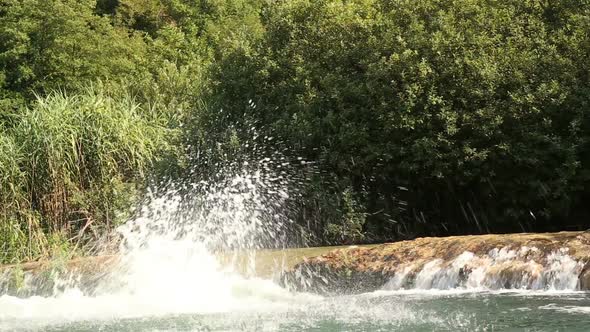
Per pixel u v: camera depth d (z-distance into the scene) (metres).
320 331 6.25
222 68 17.00
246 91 16.22
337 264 9.59
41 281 10.90
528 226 14.41
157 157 15.84
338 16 15.45
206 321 7.20
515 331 5.72
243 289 9.33
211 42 29.58
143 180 15.48
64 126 15.26
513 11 14.22
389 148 13.64
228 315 7.57
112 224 14.91
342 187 14.07
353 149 14.13
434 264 8.80
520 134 13.16
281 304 8.33
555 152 12.78
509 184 13.66
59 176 14.82
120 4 31.64
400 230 14.71
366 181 14.48
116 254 12.63
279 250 11.54
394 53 13.66
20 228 14.45
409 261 9.14
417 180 14.42
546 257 8.14
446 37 13.67
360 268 9.39
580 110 12.66
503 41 14.13
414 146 13.23
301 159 14.78
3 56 23.38
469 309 6.90
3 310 8.82
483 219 14.68
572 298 7.17
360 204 13.88
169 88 20.55
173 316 7.71
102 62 24.36
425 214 14.98
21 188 14.72
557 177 13.18
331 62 15.22
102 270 10.66
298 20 16.00
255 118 15.65
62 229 14.72
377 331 6.11
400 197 14.70
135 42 27.20
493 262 8.46
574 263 7.83
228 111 16.30
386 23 14.57
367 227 14.29
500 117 12.72
